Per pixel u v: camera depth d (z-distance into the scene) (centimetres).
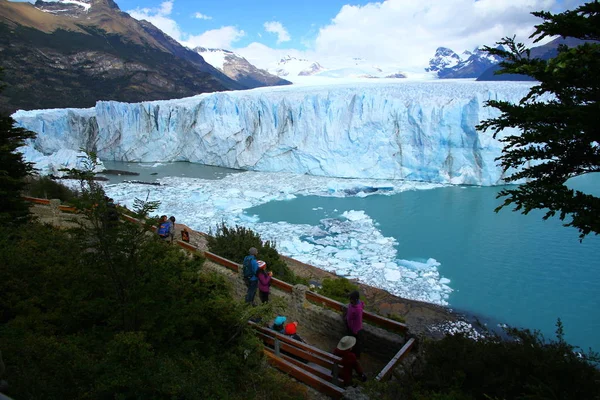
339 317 732
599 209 273
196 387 392
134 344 369
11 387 338
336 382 552
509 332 544
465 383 466
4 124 1006
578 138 294
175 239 1123
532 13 296
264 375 518
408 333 633
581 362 436
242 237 1132
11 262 562
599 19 278
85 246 437
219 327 563
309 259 1504
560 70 278
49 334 449
